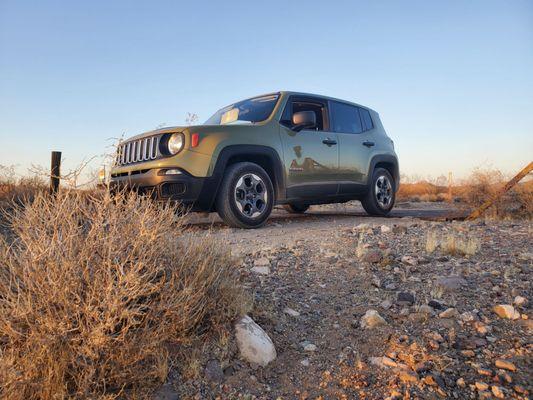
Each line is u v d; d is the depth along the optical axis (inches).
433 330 90.7
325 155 249.8
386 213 299.9
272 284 118.5
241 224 207.0
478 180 281.0
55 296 67.6
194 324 83.7
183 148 189.8
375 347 86.6
